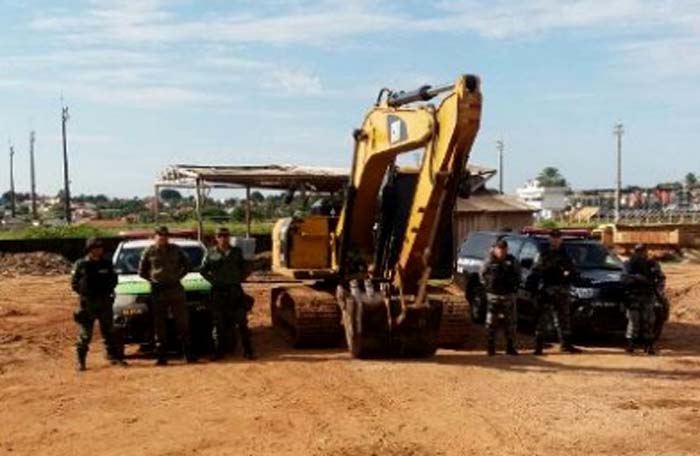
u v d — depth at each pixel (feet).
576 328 49.14
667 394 34.86
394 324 42.16
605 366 41.57
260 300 74.43
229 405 32.86
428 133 39.34
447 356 44.62
